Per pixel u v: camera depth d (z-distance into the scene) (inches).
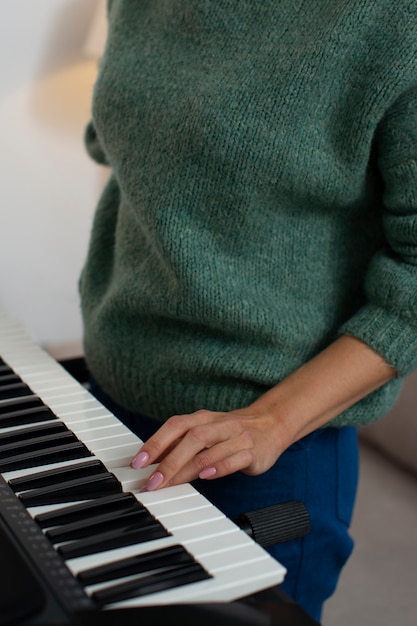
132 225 34.3
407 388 49.8
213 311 30.6
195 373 32.2
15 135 54.3
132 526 22.5
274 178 29.2
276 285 31.6
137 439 28.6
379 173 31.5
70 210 57.7
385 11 27.4
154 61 31.7
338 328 33.2
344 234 32.6
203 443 26.1
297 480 33.2
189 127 29.4
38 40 52.4
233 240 30.8
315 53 28.2
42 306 58.9
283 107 28.6
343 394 29.8
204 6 30.5
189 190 30.1
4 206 55.5
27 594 18.4
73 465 25.8
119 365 34.4
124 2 34.5
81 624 18.0
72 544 21.2
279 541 26.5
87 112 55.9
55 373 34.6
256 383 31.8
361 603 42.7
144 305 32.7
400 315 29.8
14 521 22.3
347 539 35.0
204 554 21.7
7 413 30.0
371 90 27.8
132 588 19.7
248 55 29.6
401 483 50.9
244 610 19.6
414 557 45.7
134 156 31.4
